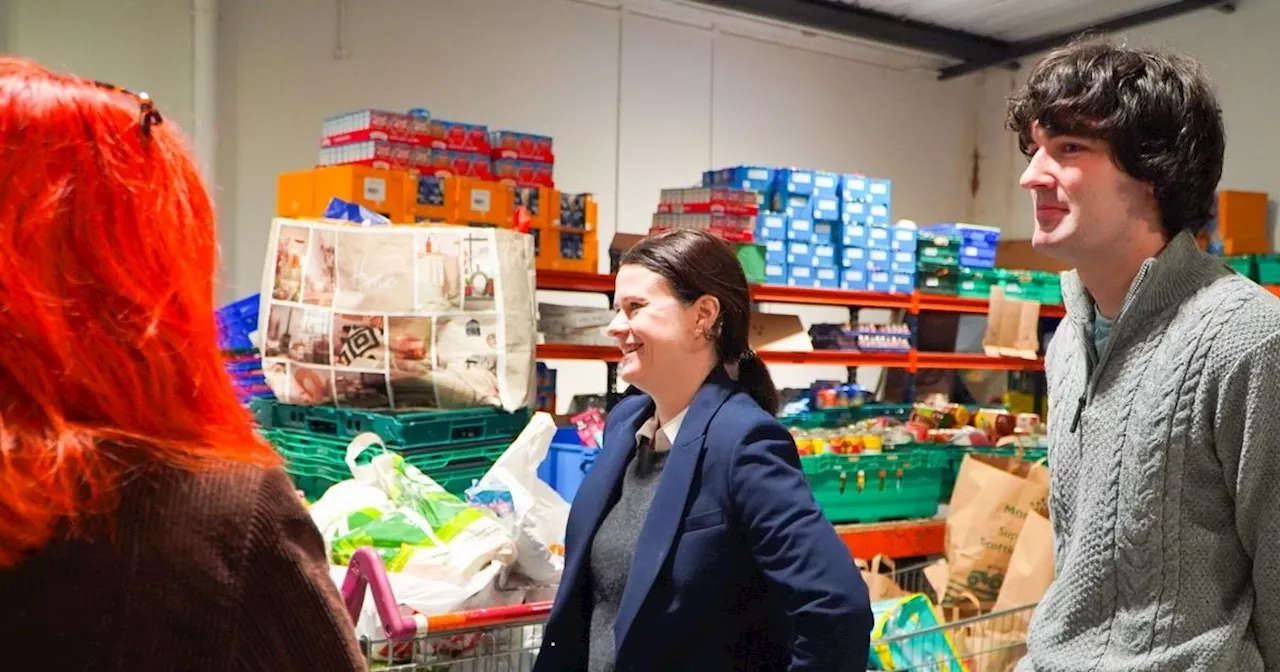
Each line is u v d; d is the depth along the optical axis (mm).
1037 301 5566
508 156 3873
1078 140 1387
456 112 5496
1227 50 6117
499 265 2615
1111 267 1421
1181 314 1348
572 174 5918
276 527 778
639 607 1542
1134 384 1367
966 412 5070
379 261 2570
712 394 1668
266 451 822
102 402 729
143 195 756
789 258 4758
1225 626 1302
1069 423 1489
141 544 723
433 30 5414
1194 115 1362
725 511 1555
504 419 2723
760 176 4730
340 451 2607
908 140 7426
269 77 4969
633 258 1775
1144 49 1419
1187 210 1387
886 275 5098
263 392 2980
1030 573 3053
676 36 6297
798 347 4766
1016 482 3537
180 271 770
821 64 6973
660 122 6250
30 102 730
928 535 4645
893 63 7316
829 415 4965
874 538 4488
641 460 1748
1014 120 1512
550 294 5816
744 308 1766
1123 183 1380
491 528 1975
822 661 1438
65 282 720
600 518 1730
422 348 2555
